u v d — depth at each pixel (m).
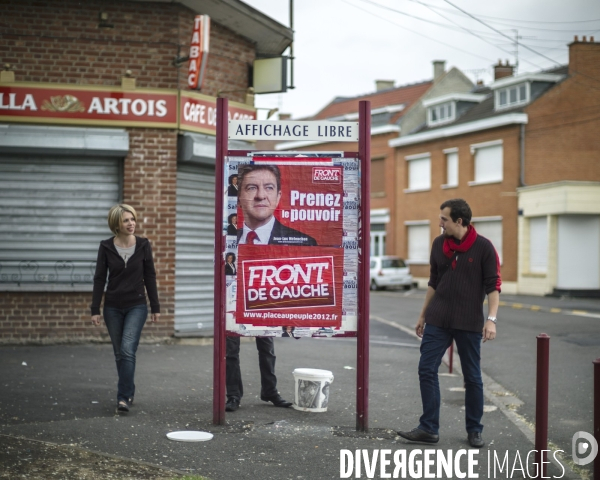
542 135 35.19
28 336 12.25
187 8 13.01
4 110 12.12
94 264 12.52
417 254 41.53
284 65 14.27
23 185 12.34
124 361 7.44
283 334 6.97
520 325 18.89
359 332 6.96
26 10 12.29
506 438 6.93
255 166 7.02
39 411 7.32
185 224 13.25
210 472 5.53
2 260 12.24
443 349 6.70
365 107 6.96
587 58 35.59
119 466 5.43
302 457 6.02
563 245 32.94
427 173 40.88
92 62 12.51
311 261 6.99
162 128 12.68
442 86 46.16
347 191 6.99
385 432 6.98
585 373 11.34
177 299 13.12
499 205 35.91
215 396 7.00
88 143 12.23
